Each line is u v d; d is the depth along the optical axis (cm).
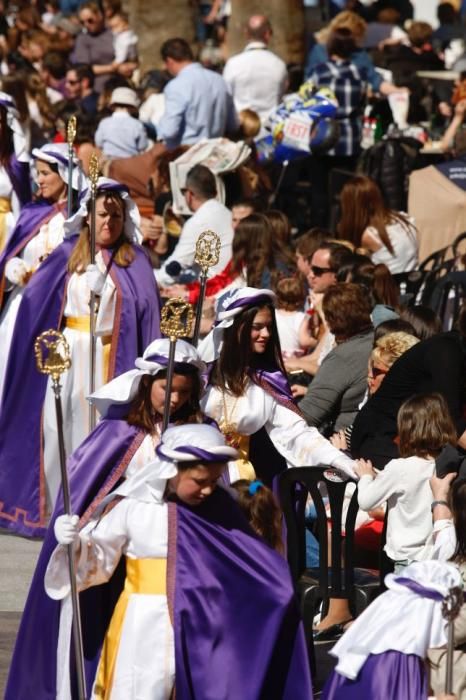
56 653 1891
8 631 2355
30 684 1920
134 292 2772
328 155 4631
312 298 3083
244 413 2200
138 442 1900
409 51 5684
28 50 5875
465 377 2230
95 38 6022
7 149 3228
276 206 4822
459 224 3862
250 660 1766
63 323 2817
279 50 6369
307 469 2109
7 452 2873
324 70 4588
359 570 2262
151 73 5353
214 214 3484
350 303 2623
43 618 1897
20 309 2833
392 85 5066
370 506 2077
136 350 2778
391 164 4350
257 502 1927
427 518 2056
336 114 4553
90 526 1825
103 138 4522
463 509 1816
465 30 6669
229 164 3912
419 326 2722
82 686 1778
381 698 1581
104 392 1900
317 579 2177
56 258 2808
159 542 1775
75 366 2784
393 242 3566
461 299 3120
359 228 3584
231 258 3234
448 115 5200
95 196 2688
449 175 3912
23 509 2869
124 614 1783
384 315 2789
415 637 1594
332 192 4506
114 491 1845
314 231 3259
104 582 1831
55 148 2972
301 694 1781
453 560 1827
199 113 4334
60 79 5447
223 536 1797
